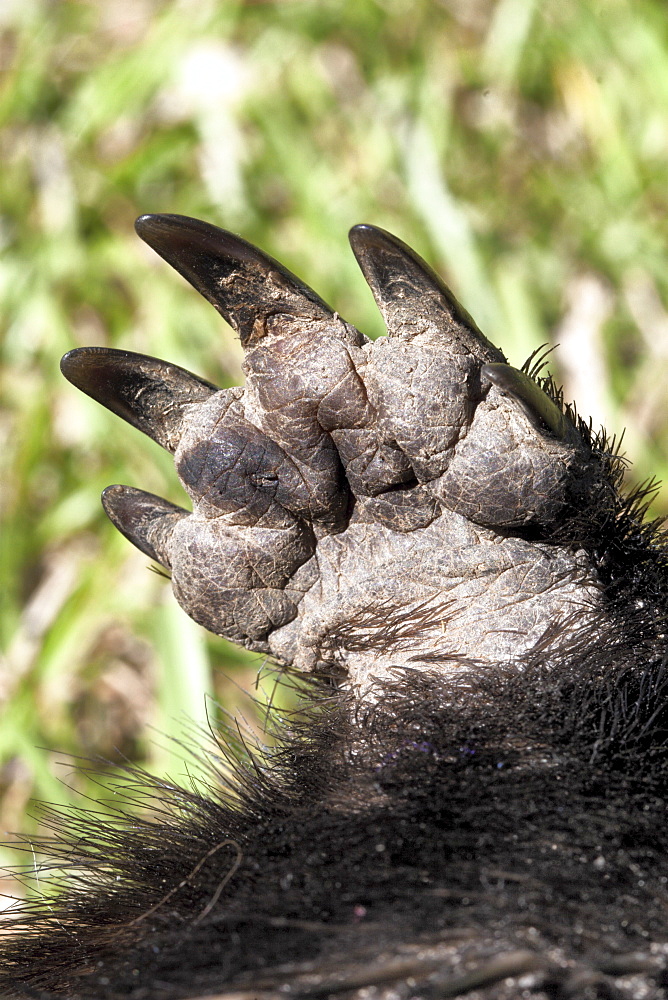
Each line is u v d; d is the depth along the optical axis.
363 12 1.25
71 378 0.44
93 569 1.00
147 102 1.21
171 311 1.08
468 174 1.19
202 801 0.45
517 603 0.44
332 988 0.40
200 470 0.44
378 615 0.44
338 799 0.43
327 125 1.18
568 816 0.42
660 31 1.26
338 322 0.43
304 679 0.46
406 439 0.43
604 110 1.21
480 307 1.06
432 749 0.43
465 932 0.41
